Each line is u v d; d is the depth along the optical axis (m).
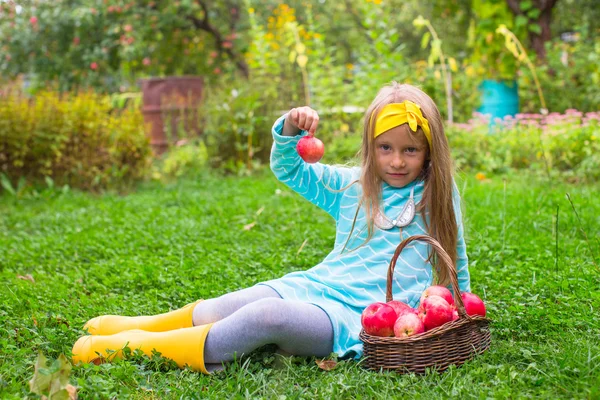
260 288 3.12
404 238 3.15
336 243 3.31
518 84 10.77
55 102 8.88
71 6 14.35
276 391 2.71
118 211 7.09
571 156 8.08
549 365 2.80
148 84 11.22
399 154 3.09
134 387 2.75
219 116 10.02
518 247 4.78
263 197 7.55
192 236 5.68
